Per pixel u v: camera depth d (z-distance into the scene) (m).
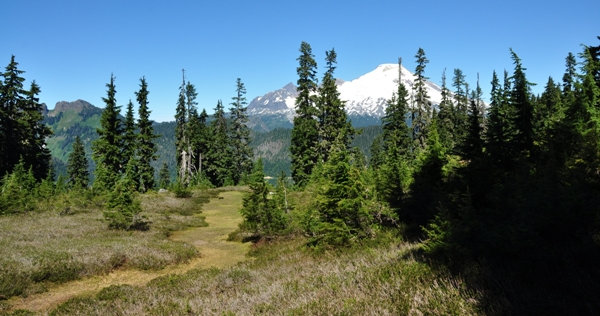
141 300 9.66
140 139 49.84
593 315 4.17
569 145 9.53
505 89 17.05
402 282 6.41
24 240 17.45
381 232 13.54
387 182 15.27
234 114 64.19
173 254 17.19
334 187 13.76
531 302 4.75
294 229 19.56
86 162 66.62
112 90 44.88
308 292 7.25
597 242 5.31
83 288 12.99
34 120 48.50
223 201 43.16
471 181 10.55
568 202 5.75
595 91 11.81
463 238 7.28
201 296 9.52
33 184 38.56
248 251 19.33
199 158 65.44
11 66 47.09
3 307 10.48
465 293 5.43
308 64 41.81
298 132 42.12
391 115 47.19
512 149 12.37
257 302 7.41
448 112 53.12
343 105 40.31
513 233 6.07
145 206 32.62
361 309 5.52
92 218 25.53
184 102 55.25
